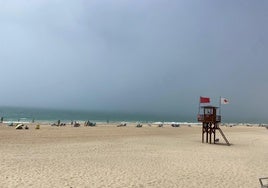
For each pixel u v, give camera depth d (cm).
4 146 2350
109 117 15288
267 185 1180
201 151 2466
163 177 1425
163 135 4150
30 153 2036
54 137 3259
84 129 4841
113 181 1309
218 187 1266
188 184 1302
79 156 1977
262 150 2706
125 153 2186
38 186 1178
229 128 7231
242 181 1395
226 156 2219
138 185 1255
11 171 1433
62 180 1294
